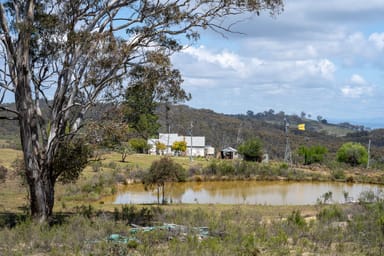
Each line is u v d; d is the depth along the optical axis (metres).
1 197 26.75
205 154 88.62
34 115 15.61
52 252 11.15
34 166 15.58
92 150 17.19
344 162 74.81
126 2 16.00
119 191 38.81
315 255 11.46
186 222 15.41
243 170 54.81
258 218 17.39
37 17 15.56
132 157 63.62
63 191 33.34
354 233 13.62
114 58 15.19
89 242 11.90
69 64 15.55
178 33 16.36
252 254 11.12
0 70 15.16
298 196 37.88
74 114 16.08
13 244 12.25
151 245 11.83
